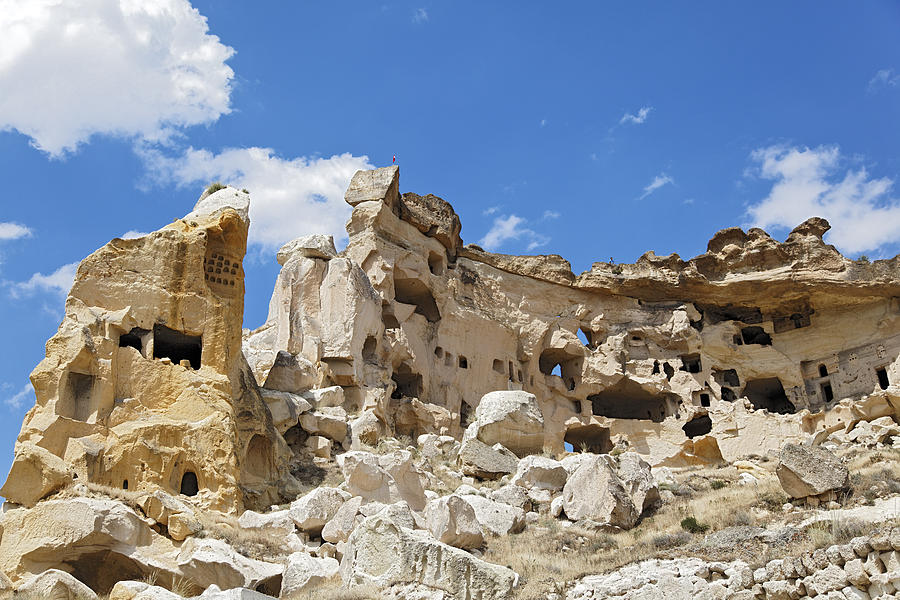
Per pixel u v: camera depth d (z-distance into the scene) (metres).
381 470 34.62
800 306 62.94
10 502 31.55
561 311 61.81
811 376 61.19
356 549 27.88
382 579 26.81
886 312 59.56
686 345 61.84
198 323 37.78
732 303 63.44
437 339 55.41
